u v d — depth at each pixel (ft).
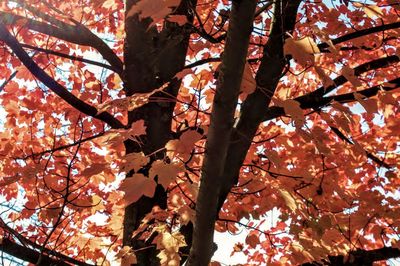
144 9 5.27
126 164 7.63
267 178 11.72
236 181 11.10
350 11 15.28
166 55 12.44
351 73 7.14
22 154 16.06
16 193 16.53
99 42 12.92
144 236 10.82
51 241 17.04
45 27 12.41
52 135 16.79
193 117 15.61
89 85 15.85
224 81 6.05
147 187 6.82
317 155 14.19
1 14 12.00
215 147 6.60
